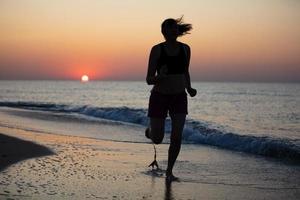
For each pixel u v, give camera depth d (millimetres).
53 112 22219
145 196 4918
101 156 7680
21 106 27438
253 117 22156
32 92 76062
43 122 15680
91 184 5410
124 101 43750
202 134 11367
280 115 23969
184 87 5617
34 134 10984
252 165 7520
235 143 9984
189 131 11898
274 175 6578
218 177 6262
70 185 5309
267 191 5422
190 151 9297
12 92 75062
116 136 11578
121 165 6820
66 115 20062
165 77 5445
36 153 7570
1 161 6723
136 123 16438
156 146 9453
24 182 5352
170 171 5867
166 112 5652
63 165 6617
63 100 44375
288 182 6043
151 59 5484
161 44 5465
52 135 10984
